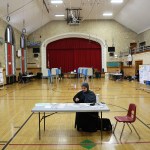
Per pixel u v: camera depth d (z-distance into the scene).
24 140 4.16
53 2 15.67
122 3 16.30
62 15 19.64
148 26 18.00
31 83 16.34
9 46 16.08
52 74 15.43
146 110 6.62
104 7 17.28
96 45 22.42
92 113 4.64
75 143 3.98
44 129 4.76
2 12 13.28
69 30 21.75
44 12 17.86
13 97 9.42
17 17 15.30
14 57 17.42
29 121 5.51
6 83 15.29
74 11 18.30
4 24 14.75
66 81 17.59
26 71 21.11
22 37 19.38
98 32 21.73
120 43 21.67
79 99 4.66
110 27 21.69
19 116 6.03
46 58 22.36
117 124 5.16
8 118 5.83
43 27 21.64
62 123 5.32
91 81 17.39
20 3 13.34
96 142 4.03
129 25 20.55
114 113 6.23
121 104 7.59
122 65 21.44
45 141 4.09
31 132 4.64
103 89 11.96
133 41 21.52
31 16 16.73
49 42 22.11
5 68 15.04
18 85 14.83
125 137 4.29
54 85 14.44
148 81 11.98
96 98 4.68
